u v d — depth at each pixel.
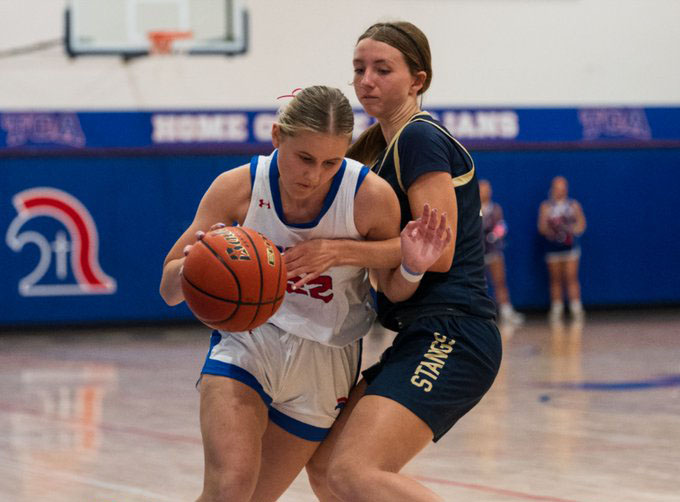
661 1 19.56
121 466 7.15
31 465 7.19
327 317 4.16
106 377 12.09
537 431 8.52
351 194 3.97
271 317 4.09
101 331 17.62
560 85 19.34
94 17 17.56
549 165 19.27
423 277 4.14
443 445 7.96
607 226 19.47
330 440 4.29
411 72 4.32
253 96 18.19
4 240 17.03
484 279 4.24
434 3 19.00
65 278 17.30
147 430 8.60
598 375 11.88
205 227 4.05
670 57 19.59
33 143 17.27
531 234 19.30
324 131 3.61
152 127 17.75
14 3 17.30
